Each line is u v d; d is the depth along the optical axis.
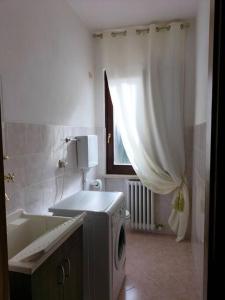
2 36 1.52
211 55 0.80
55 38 2.20
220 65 0.74
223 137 0.75
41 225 1.65
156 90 2.97
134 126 3.10
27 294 1.08
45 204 2.01
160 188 3.07
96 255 1.84
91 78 3.16
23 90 1.73
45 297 1.21
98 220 1.82
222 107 0.75
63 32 2.36
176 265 2.53
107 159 3.41
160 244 2.98
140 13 2.71
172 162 2.96
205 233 0.87
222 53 0.74
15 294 1.10
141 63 3.04
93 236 1.84
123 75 3.11
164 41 2.95
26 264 1.09
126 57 3.09
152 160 3.04
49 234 1.38
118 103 3.12
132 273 2.40
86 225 1.84
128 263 2.58
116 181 3.38
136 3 2.48
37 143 1.90
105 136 3.36
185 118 3.03
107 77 3.15
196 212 2.31
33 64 1.85
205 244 0.87
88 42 3.06
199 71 2.32
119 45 3.10
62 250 1.40
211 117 0.77
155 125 2.97
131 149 3.12
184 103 3.02
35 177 1.87
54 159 2.17
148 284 2.23
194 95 2.93
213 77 0.76
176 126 2.96
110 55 3.13
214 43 0.76
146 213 3.20
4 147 1.53
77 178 2.66
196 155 2.43
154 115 2.97
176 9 2.63
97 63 3.26
